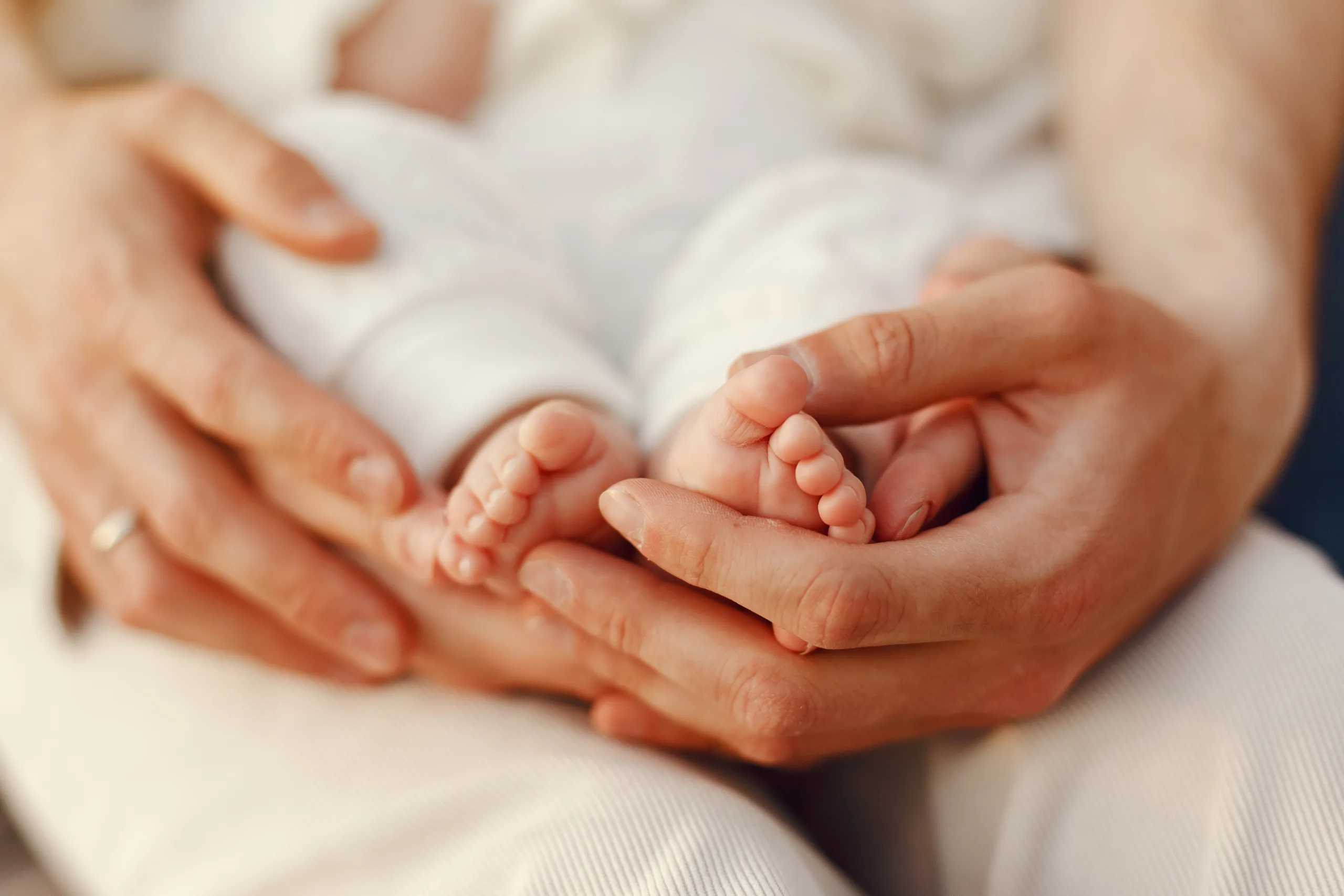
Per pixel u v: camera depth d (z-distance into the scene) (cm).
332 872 44
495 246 47
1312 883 40
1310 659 42
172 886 46
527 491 41
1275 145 53
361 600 46
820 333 41
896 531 41
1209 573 45
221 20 56
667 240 54
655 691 43
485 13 57
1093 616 42
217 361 45
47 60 58
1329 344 58
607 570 42
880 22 61
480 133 57
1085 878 42
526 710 47
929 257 49
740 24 58
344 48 56
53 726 50
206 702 48
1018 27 61
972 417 43
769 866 41
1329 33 55
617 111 56
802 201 50
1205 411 44
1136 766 42
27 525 53
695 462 40
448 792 44
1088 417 42
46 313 48
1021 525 41
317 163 48
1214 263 49
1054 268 42
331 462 43
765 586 39
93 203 48
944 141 62
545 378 44
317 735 47
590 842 42
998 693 42
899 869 47
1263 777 41
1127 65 56
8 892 54
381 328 46
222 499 46
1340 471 57
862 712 41
